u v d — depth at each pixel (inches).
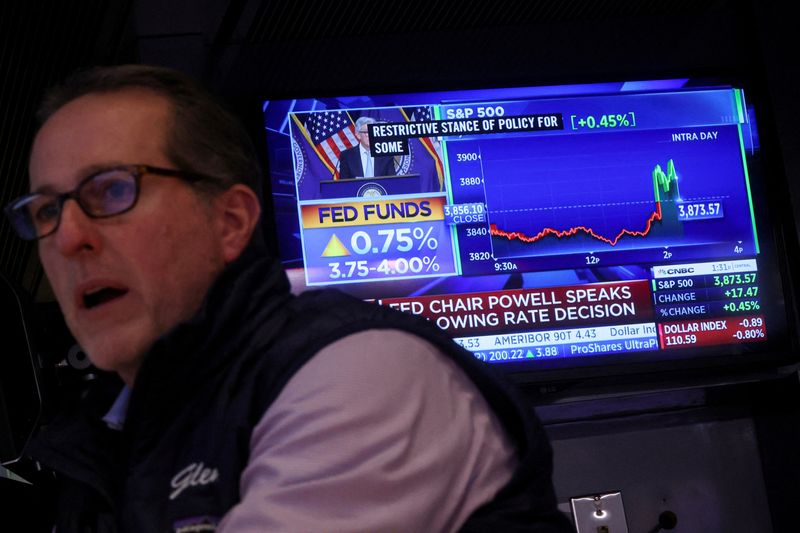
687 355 98.3
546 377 95.8
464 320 96.1
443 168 97.8
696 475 102.3
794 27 104.9
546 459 34.9
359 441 28.0
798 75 104.0
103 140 34.2
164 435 33.6
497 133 98.8
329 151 96.4
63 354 73.7
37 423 69.7
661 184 100.1
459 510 31.5
